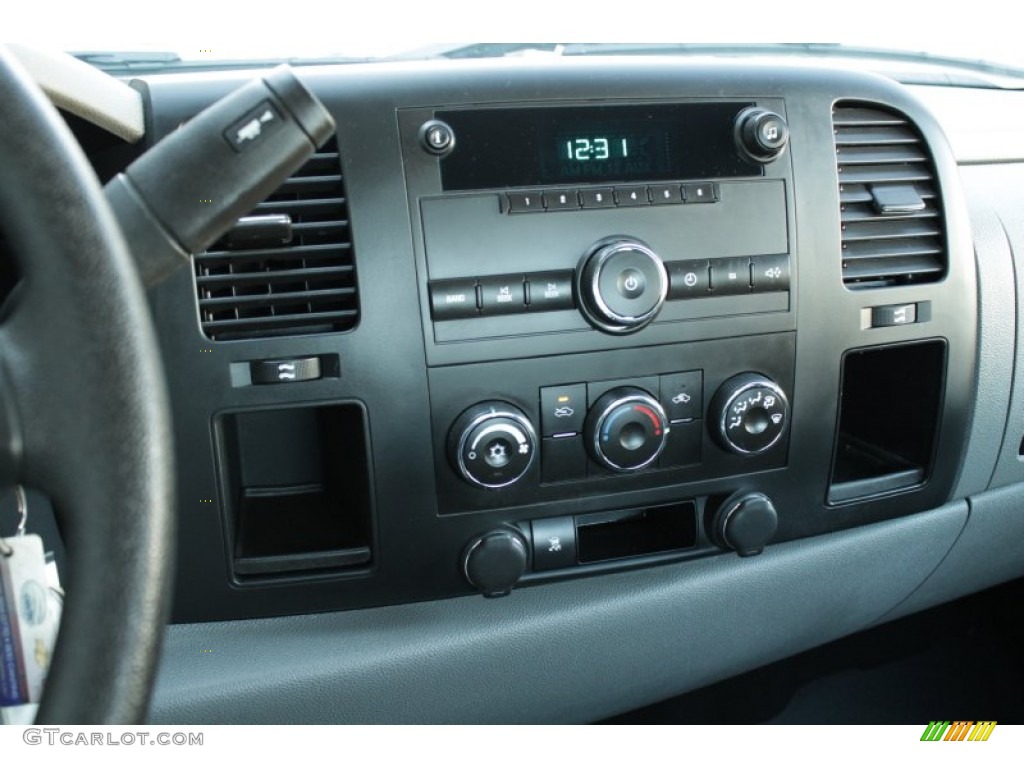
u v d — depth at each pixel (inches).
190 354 30.4
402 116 31.0
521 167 31.7
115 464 16.5
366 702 34.6
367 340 31.1
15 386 16.6
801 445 36.6
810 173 34.8
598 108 32.4
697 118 33.3
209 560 32.5
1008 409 42.7
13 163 16.7
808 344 35.5
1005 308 41.8
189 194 19.7
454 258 31.3
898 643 56.9
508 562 33.4
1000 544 46.3
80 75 27.8
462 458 32.2
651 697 41.1
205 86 31.1
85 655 16.2
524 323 32.1
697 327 33.9
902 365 41.1
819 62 36.6
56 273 16.6
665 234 32.8
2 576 18.2
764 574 38.6
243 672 33.0
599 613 36.3
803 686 53.4
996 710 51.0
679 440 34.9
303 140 20.3
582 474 34.2
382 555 33.4
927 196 37.6
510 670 36.1
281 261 30.7
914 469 40.9
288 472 38.8
